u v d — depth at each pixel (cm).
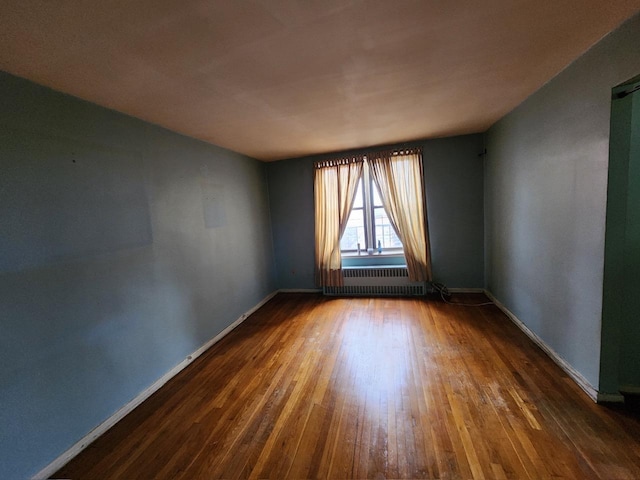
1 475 145
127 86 181
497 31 151
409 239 420
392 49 160
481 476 144
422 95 236
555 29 153
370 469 153
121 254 216
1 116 151
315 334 326
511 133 299
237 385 239
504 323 317
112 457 173
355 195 440
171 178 273
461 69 193
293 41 145
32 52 138
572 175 204
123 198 221
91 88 180
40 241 165
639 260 181
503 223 334
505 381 217
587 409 182
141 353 229
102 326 199
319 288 487
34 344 160
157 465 165
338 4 119
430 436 171
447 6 127
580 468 144
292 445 172
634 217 179
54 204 173
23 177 159
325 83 198
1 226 148
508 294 330
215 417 202
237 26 130
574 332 210
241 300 386
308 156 463
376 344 292
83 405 184
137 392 223
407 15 131
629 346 189
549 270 239
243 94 207
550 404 189
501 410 188
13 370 150
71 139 185
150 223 245
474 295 409
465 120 325
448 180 412
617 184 170
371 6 122
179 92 196
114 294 209
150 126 250
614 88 162
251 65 167
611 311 179
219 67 167
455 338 291
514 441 163
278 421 193
